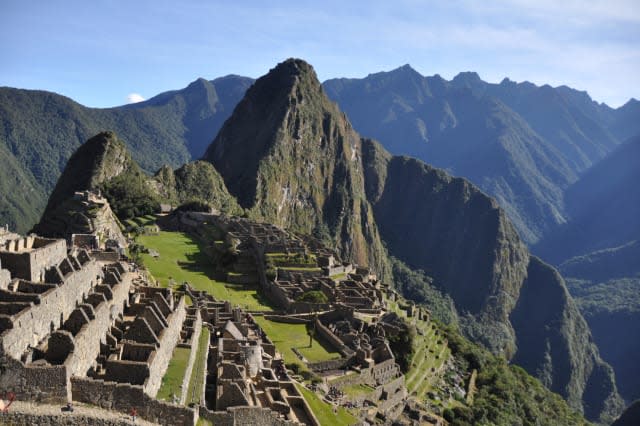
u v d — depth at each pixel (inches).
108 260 3061.0
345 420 2689.5
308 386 3107.8
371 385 3710.6
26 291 1706.4
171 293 2664.9
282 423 2114.9
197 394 1905.8
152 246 5920.3
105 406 1480.1
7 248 1971.0
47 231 5000.0
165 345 1951.3
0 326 1386.6
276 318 4308.6
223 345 2628.0
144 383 1590.8
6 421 1291.8
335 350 3860.7
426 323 6801.2
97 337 1750.7
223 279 5270.7
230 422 1879.9
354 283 5679.1
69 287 1830.7
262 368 2689.5
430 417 4097.0
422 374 4948.3
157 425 1540.4
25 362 1412.4
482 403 5280.5
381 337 4382.4
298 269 5388.8
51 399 1386.6
